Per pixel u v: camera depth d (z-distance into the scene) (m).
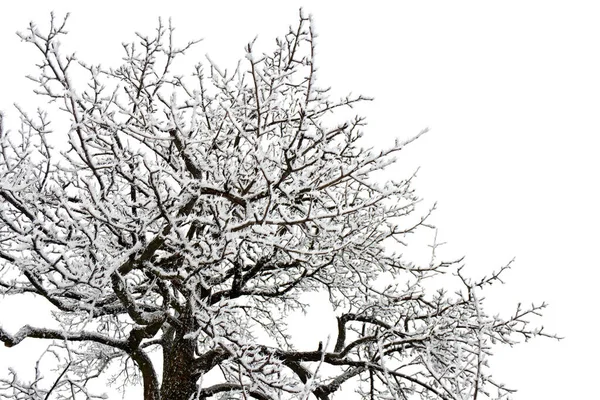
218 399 8.13
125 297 6.02
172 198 5.51
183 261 6.44
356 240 6.78
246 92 6.75
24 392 5.76
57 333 6.25
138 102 5.93
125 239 5.92
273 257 7.47
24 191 5.94
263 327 9.23
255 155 5.09
